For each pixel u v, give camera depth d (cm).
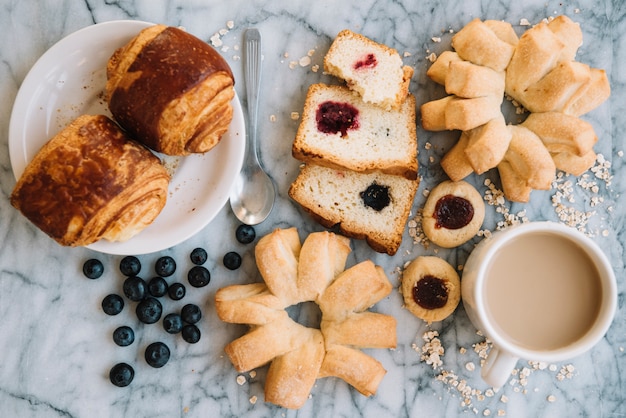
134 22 58
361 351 64
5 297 62
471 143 61
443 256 64
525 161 60
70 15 61
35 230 62
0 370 62
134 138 57
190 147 56
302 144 61
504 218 65
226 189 60
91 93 60
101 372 63
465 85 59
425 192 64
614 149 65
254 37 62
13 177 61
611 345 65
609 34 65
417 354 64
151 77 54
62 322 62
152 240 59
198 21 62
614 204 65
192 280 62
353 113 62
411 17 64
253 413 64
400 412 64
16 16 61
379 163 61
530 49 60
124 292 62
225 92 56
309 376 60
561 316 60
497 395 65
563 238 60
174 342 63
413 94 64
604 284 59
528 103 62
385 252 63
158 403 63
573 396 65
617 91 65
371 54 61
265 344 60
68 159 54
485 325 59
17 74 61
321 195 62
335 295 61
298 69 63
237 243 63
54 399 62
